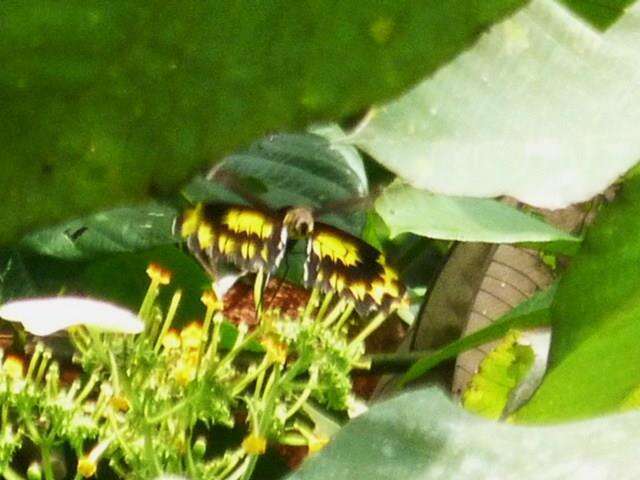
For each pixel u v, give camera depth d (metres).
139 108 0.17
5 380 0.68
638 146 0.26
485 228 0.60
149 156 0.17
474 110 0.25
